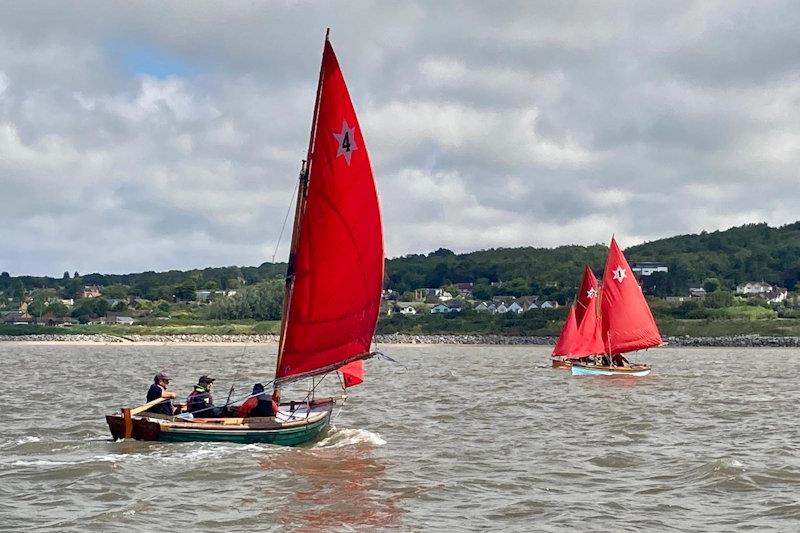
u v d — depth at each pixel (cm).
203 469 2514
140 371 8094
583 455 2884
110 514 2016
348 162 2778
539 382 6481
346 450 2919
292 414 3103
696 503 2198
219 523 1977
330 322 2833
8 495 2220
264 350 15600
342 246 2808
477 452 2931
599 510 2123
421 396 5128
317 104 2792
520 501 2211
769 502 2192
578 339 7581
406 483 2408
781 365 9762
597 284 7969
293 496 2238
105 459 2645
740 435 3372
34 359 11156
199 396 3011
